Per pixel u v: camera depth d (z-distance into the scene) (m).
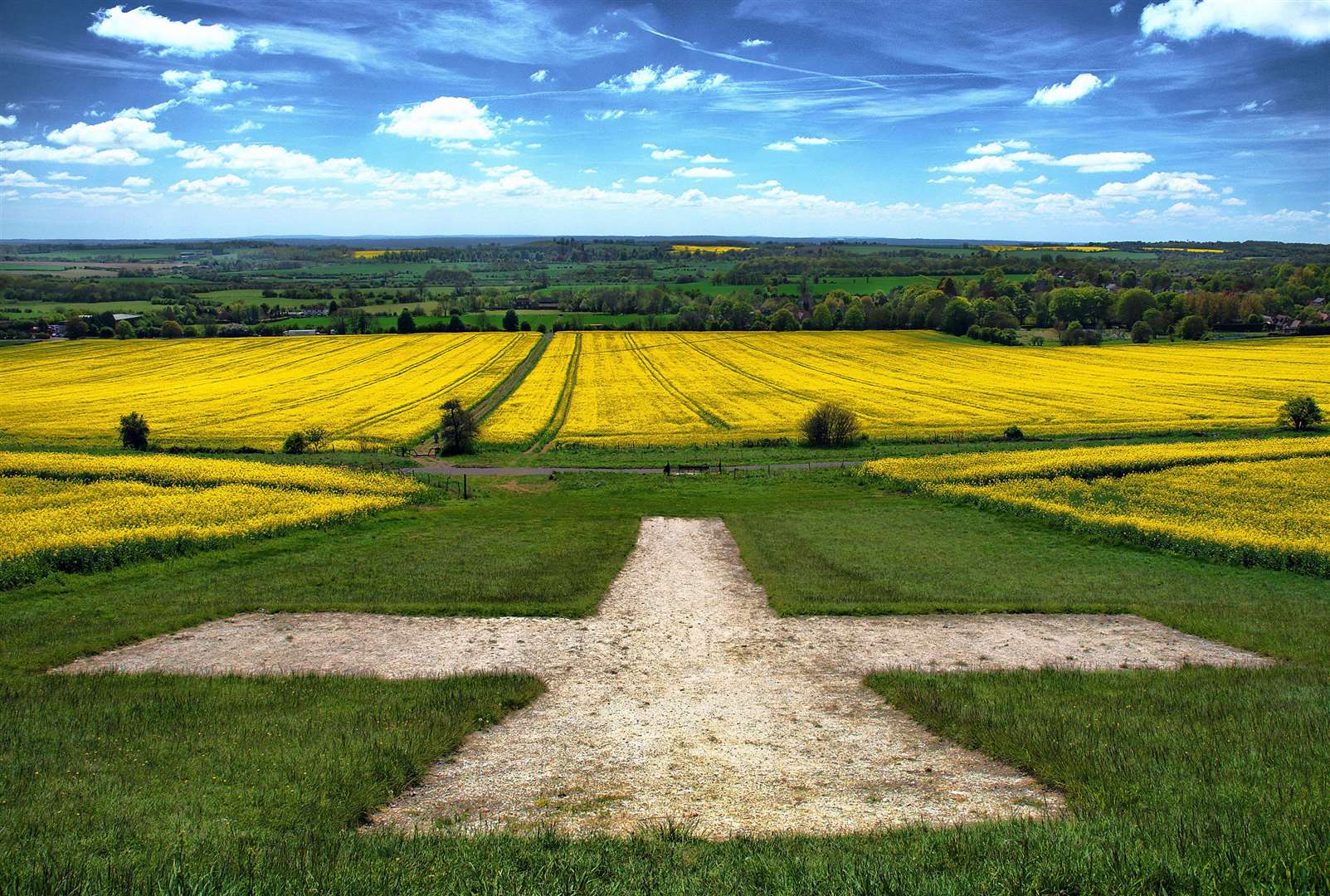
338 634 20.09
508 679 16.22
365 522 35.34
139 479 41.56
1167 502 37.25
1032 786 11.25
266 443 59.03
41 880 7.86
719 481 48.00
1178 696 14.37
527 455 57.28
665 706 15.12
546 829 9.93
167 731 13.10
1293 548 27.81
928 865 8.38
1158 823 9.20
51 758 11.84
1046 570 27.22
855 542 31.75
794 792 11.22
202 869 8.30
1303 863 7.79
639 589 25.16
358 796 10.75
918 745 12.99
